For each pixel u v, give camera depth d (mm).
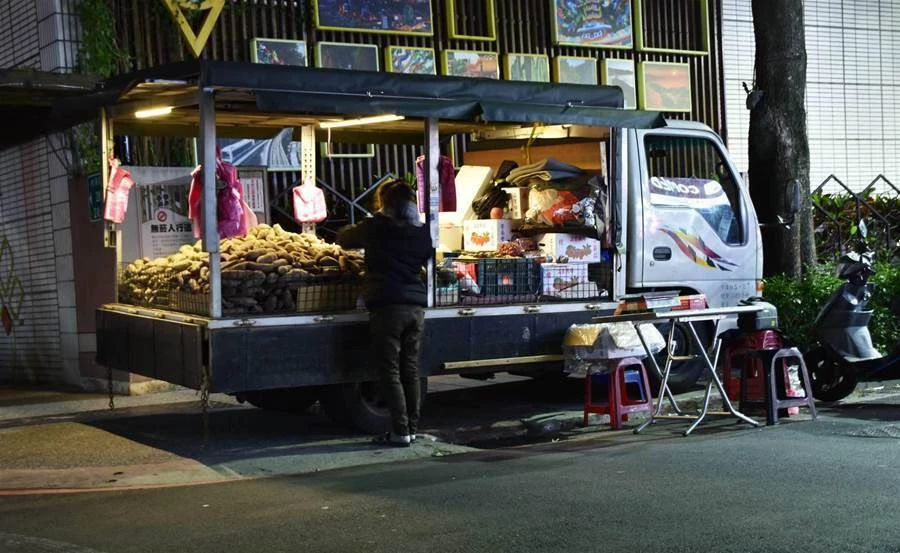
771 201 12617
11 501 6812
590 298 9797
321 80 8117
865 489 6172
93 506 6570
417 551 5223
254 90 7836
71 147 11258
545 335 9352
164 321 8516
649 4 15398
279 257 8555
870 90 18297
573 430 9266
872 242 16531
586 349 9117
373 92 8305
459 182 10945
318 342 8289
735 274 10852
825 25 17812
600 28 14828
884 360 9695
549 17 14547
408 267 8273
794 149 12586
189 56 12133
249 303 8195
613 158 9734
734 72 16406
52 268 11945
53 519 6250
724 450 7617
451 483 6840
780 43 12516
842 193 17453
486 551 5180
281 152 12719
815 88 17750
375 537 5516
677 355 10500
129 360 9273
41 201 12055
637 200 10125
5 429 9148
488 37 14000
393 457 7980
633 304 9055
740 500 6008
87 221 11305
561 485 6617
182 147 11797
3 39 12625
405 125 10672
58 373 12023
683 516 5691
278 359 8125
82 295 11375
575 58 14641
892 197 18250
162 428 9141
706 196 10695
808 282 12000
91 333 11375
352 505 6281
